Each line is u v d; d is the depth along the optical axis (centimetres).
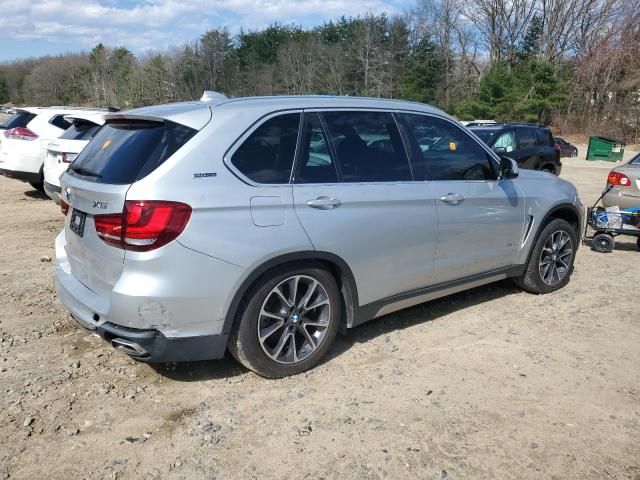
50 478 285
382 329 467
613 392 371
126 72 7488
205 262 331
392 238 412
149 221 318
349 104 414
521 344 442
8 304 509
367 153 411
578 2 5394
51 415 337
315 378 384
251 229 345
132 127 370
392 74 5919
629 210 729
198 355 345
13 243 730
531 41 5822
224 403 353
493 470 294
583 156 3331
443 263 454
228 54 7038
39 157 1029
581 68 4759
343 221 383
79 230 364
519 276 548
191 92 6856
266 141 364
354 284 400
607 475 291
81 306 360
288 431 324
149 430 324
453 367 402
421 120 455
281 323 373
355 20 6353
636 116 4206
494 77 4675
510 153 1204
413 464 297
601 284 601
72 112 1032
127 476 287
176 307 328
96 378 380
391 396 362
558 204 546
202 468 293
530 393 368
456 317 496
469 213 466
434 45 5897
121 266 327
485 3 5778
